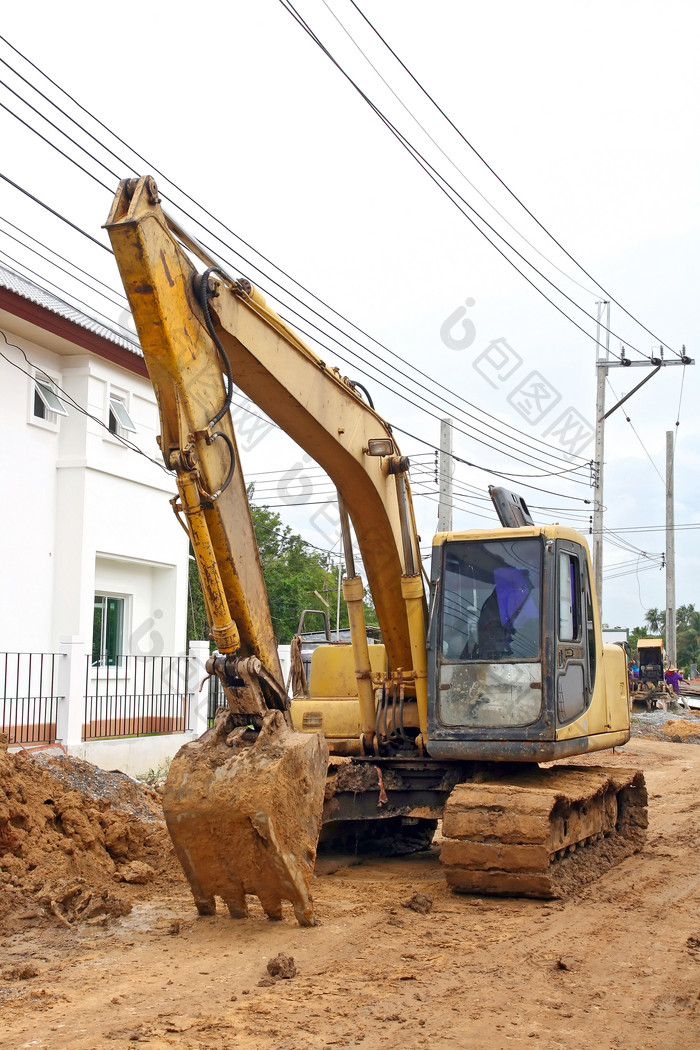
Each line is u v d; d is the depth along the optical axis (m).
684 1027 5.19
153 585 19.67
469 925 7.25
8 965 6.10
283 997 5.52
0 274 16.59
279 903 7.05
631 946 6.74
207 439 6.59
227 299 6.94
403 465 9.21
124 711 15.45
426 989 5.73
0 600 15.52
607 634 45.78
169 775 6.91
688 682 49.28
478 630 9.08
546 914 7.62
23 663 15.86
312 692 11.08
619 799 10.87
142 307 6.23
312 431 8.12
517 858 7.96
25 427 16.14
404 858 10.60
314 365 7.96
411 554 9.46
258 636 7.18
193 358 6.57
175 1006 5.35
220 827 6.81
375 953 6.43
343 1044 4.84
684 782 17.64
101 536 17.34
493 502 10.77
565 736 8.95
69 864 8.01
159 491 19.23
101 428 17.36
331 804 9.52
